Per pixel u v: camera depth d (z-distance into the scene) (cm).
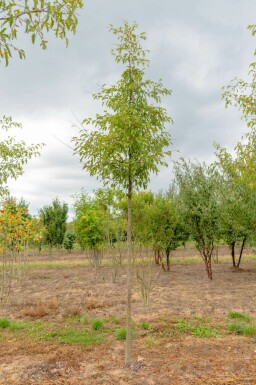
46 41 341
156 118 595
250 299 1075
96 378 525
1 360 605
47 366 569
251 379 509
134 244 1098
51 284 1477
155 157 558
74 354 625
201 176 1515
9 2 293
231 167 841
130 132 555
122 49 593
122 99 584
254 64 762
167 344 669
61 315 924
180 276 1630
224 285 1367
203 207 1463
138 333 742
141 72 594
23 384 509
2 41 301
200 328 752
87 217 1748
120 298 1123
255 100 789
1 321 823
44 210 2883
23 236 1452
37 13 317
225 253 2877
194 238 1556
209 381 507
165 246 1614
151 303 1029
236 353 612
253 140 780
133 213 1082
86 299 1117
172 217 1152
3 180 877
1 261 2158
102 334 746
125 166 559
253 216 1341
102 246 1741
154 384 502
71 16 337
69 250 3272
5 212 1156
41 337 729
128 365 567
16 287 1409
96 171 580
